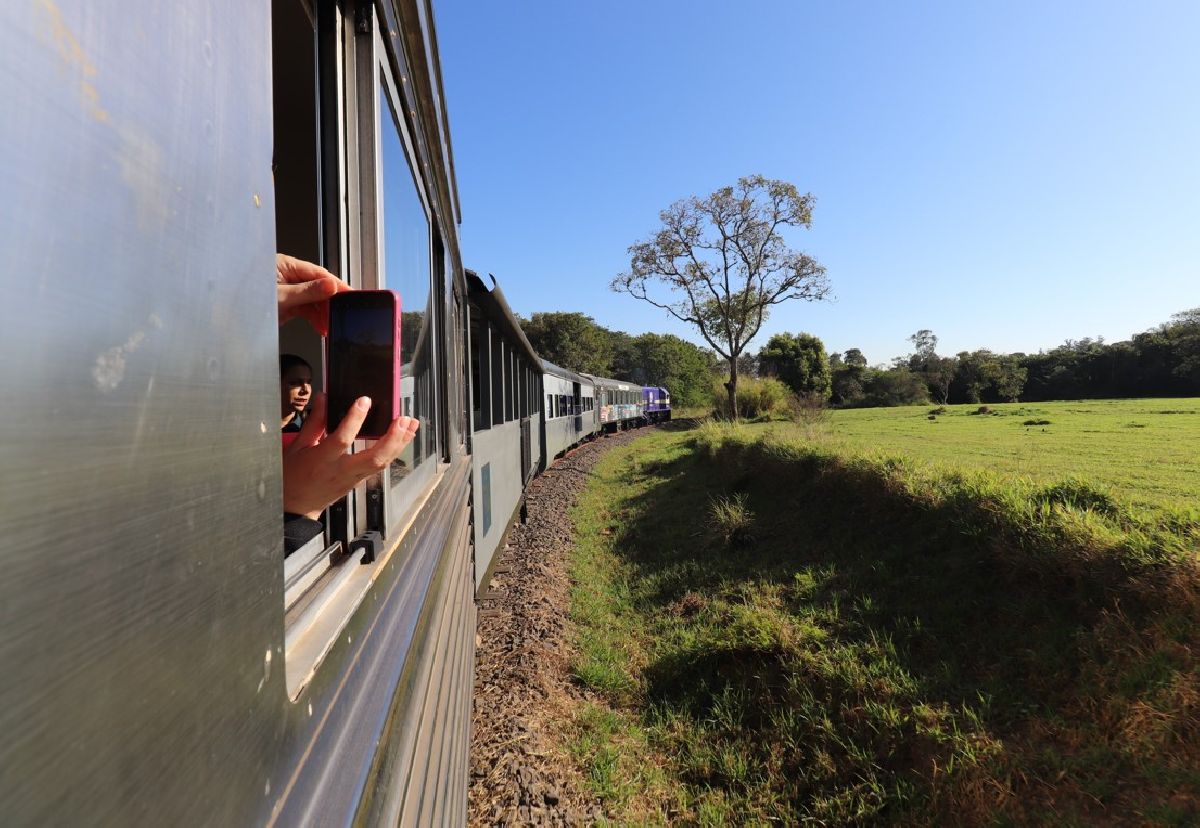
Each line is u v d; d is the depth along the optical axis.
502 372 7.19
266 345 0.70
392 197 1.69
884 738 4.26
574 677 5.66
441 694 1.98
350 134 1.34
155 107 0.50
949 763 3.81
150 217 0.48
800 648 5.34
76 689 0.37
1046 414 26.00
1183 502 5.97
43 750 0.34
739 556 8.03
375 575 1.24
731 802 4.16
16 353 0.33
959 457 11.09
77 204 0.40
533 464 12.20
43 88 0.37
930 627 5.20
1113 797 3.33
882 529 7.13
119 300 0.44
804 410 23.09
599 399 28.33
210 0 0.60
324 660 0.87
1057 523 5.21
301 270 1.13
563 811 3.81
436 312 2.84
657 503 12.36
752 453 11.85
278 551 0.71
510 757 4.15
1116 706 3.73
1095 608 4.53
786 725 4.66
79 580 0.38
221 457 0.58
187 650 0.51
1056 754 3.65
